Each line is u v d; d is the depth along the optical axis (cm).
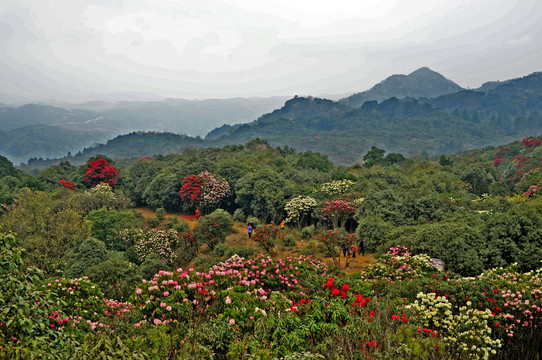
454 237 1623
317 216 2908
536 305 743
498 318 730
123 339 529
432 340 570
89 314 857
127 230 2756
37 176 5219
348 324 562
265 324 565
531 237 1549
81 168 5966
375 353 454
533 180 4328
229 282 834
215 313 647
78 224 2509
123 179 5491
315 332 558
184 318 646
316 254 2120
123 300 1370
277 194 3419
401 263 1352
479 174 4962
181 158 6950
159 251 2383
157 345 508
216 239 2570
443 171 5094
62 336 461
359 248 2139
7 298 434
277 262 1080
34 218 2580
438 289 886
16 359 376
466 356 599
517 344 662
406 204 2475
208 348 506
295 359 448
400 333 559
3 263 446
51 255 2244
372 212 2462
